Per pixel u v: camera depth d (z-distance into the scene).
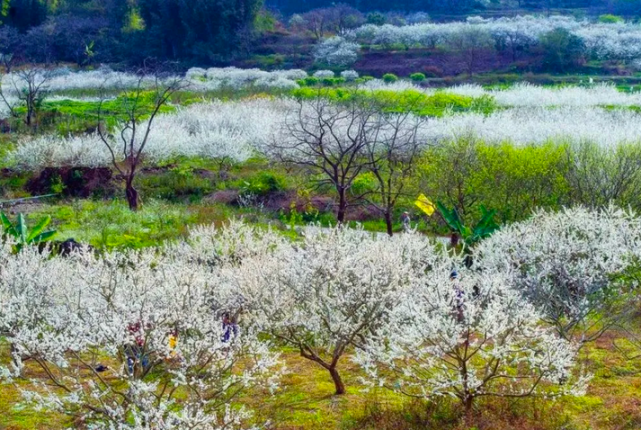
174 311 11.53
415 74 68.81
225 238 19.78
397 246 15.27
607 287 14.77
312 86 61.50
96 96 56.31
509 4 123.31
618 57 72.38
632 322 15.26
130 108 45.31
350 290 12.55
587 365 13.49
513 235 16.66
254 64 80.50
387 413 11.65
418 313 11.23
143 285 12.34
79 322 11.10
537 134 30.88
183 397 11.95
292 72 68.62
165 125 37.56
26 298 13.29
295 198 27.97
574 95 48.88
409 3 119.81
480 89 53.62
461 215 24.20
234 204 28.58
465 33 77.94
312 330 12.84
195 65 82.12
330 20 99.50
